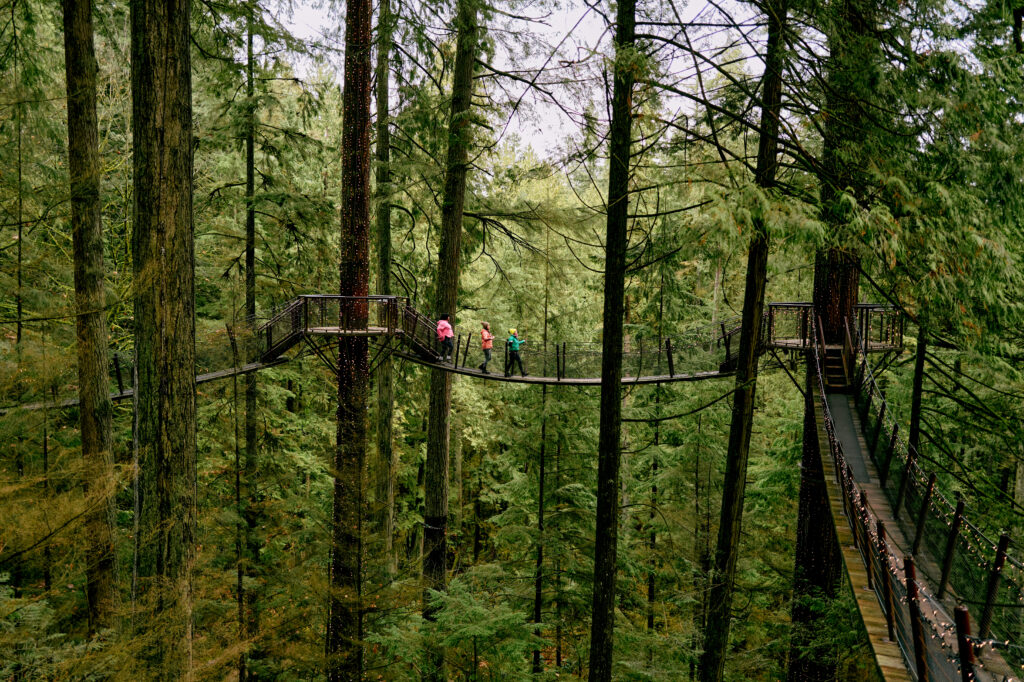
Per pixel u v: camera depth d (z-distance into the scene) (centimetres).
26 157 738
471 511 2622
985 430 1220
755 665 1236
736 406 863
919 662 437
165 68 582
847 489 811
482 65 1262
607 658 806
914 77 647
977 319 751
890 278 703
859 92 685
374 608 882
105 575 692
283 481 1119
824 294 1170
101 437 817
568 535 1448
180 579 608
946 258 623
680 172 774
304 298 1000
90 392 802
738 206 545
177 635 565
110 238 1591
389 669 895
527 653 1187
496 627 866
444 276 1302
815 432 1076
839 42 657
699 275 1750
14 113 683
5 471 491
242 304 1627
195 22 1101
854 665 1069
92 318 797
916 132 681
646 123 702
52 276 769
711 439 1606
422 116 1318
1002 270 622
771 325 1226
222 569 1002
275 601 915
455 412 2189
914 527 743
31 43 823
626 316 2108
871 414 1040
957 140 659
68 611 533
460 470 2236
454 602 933
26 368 583
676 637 1181
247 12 1095
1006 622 502
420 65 1259
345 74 984
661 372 1377
